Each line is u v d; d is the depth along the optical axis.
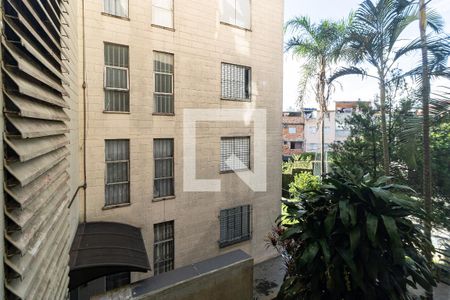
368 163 9.63
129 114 7.99
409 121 6.17
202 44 9.25
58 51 3.42
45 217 2.32
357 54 7.37
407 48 6.39
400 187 3.67
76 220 6.61
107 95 7.73
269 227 11.37
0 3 1.77
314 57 12.62
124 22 7.79
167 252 8.98
